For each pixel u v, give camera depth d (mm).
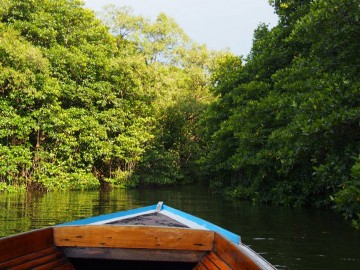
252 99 15938
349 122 8070
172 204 14719
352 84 8625
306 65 12203
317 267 6152
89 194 18922
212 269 3785
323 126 7875
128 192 20703
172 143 29938
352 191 6305
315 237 8344
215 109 20172
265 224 9930
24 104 19297
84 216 11195
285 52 15281
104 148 22500
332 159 9023
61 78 21703
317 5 9750
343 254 6930
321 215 11492
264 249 7309
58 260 4035
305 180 13305
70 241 4156
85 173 22422
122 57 24891
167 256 4129
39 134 20906
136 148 24031
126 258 4148
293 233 8781
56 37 22469
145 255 4145
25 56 18547
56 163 21469
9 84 18500
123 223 4887
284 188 13844
